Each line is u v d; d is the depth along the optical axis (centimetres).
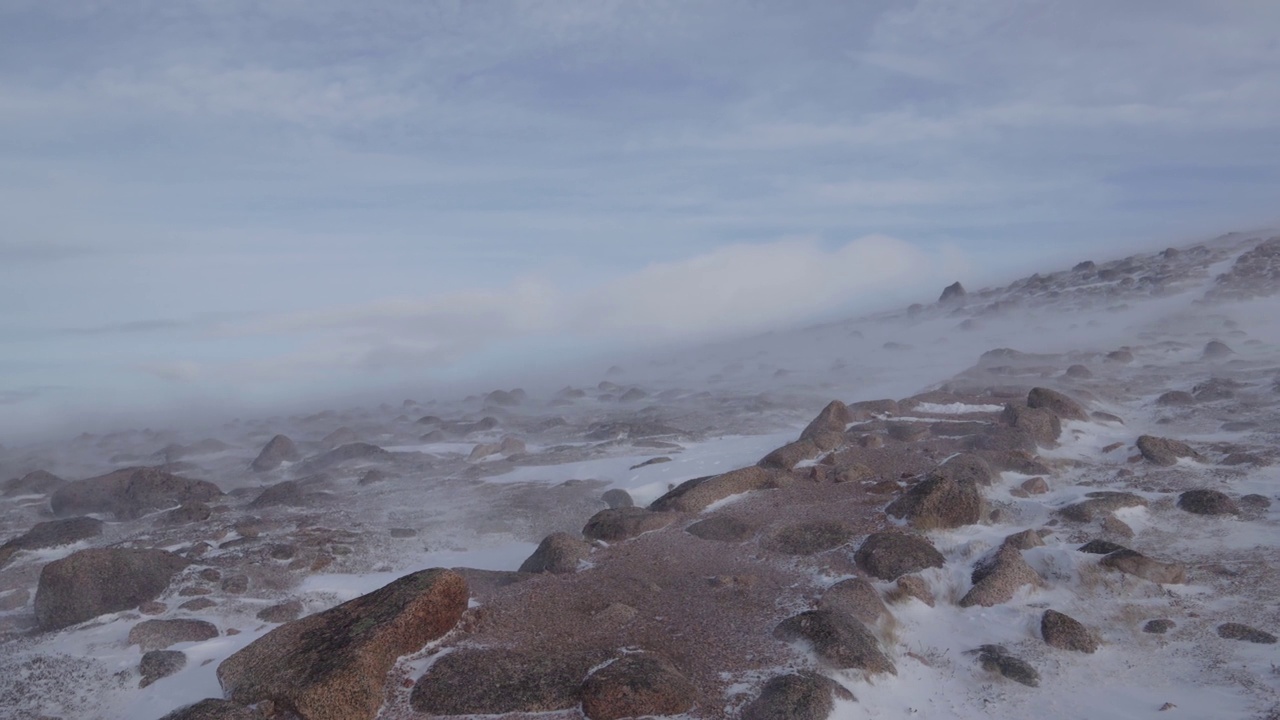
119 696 1077
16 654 1232
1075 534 1445
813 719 898
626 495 1967
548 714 916
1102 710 948
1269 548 1323
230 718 902
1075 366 3212
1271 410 2286
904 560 1296
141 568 1434
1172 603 1177
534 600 1220
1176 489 1638
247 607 1362
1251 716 888
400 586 1098
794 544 1419
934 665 1084
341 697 922
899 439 2094
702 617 1162
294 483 2302
